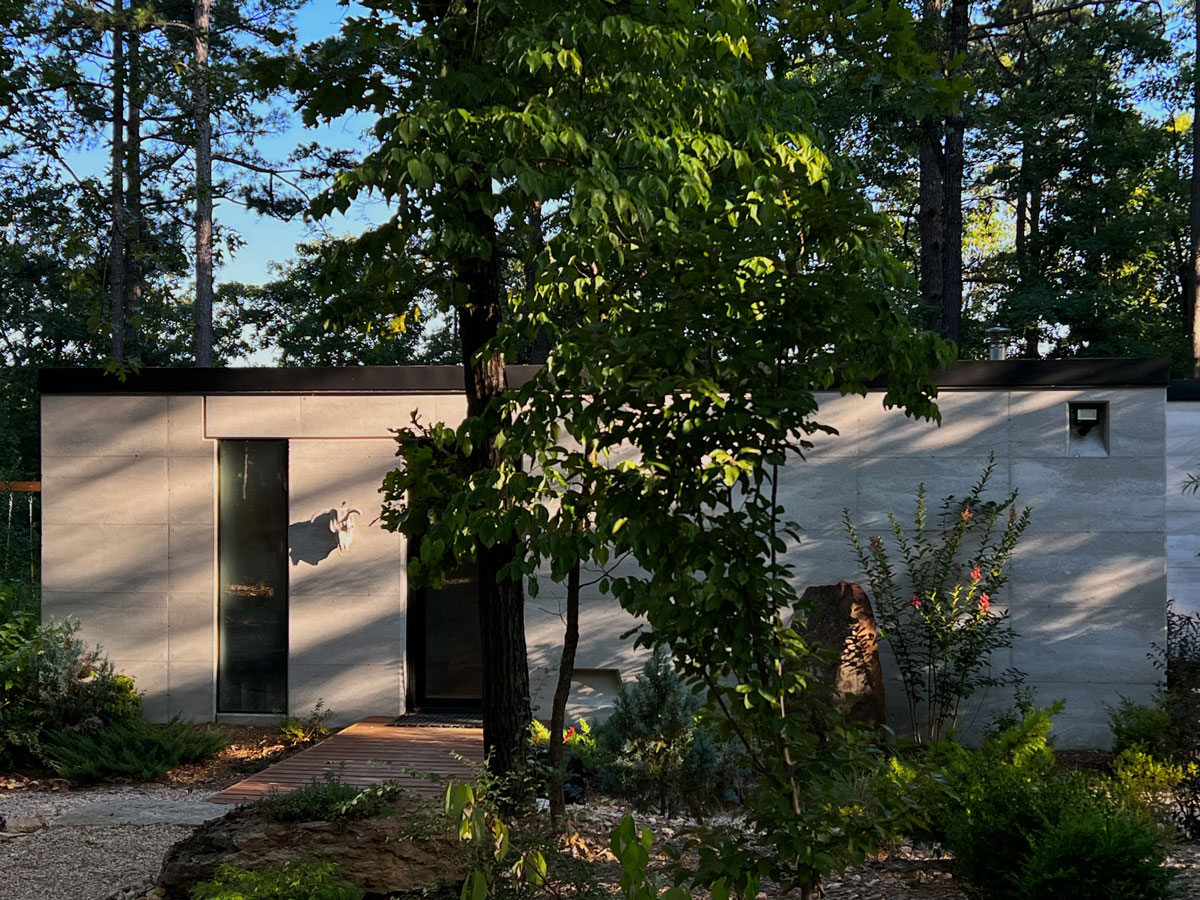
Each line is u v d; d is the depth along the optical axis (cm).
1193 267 2095
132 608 1061
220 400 1053
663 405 416
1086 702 958
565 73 496
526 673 582
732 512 405
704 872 379
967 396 974
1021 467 970
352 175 461
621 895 465
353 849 504
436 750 883
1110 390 963
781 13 521
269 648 1062
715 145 484
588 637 991
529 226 566
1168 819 680
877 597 959
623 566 984
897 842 591
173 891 509
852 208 419
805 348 420
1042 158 2159
